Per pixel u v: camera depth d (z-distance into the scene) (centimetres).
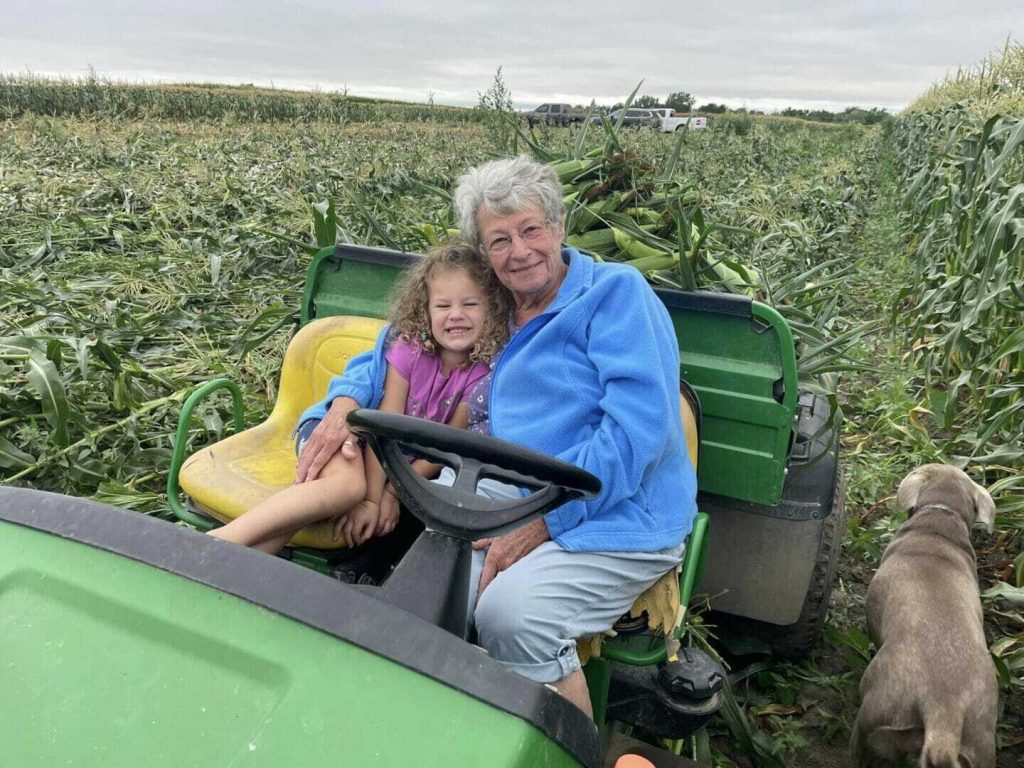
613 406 231
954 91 1514
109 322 566
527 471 178
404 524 274
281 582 151
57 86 2831
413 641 142
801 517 304
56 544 164
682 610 241
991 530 340
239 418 333
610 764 257
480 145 2148
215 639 144
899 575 306
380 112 3184
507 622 214
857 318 812
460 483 178
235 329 593
